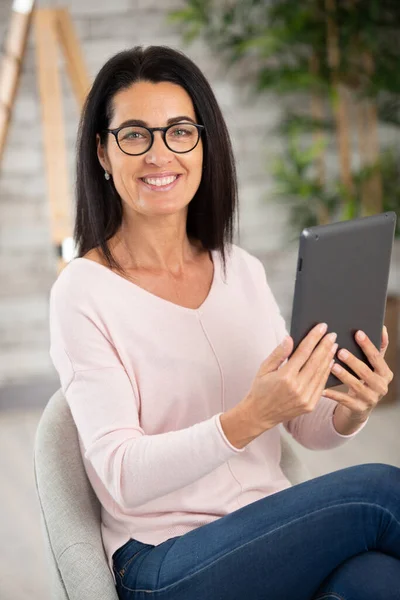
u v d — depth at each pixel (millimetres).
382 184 4453
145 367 1808
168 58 1807
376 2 4098
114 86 1805
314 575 1646
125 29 4312
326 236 1592
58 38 3676
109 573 1732
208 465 1621
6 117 3652
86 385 1735
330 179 4609
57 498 1800
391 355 4250
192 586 1654
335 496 1635
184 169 1826
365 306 1692
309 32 4199
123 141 1794
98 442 1686
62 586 1732
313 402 1636
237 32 4355
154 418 1820
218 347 1885
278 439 1979
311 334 1624
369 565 1593
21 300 4441
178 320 1854
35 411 4312
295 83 4223
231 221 1999
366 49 4258
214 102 1874
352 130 4574
